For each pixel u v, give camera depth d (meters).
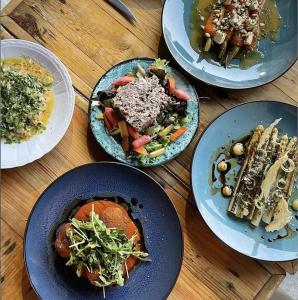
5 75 0.54
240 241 0.55
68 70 0.56
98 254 0.50
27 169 0.54
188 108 0.56
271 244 0.55
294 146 0.57
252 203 0.55
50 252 0.52
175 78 0.56
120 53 0.57
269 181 0.55
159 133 0.55
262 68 0.58
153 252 0.53
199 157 0.55
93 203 0.52
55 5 0.57
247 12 0.57
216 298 0.54
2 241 0.52
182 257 0.52
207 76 0.57
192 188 0.54
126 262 0.52
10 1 0.56
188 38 0.58
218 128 0.56
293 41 0.59
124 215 0.52
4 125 0.53
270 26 0.59
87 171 0.53
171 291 0.52
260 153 0.56
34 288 0.50
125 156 0.54
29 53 0.54
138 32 0.58
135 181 0.54
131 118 0.53
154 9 0.59
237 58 0.58
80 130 0.56
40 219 0.52
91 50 0.57
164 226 0.53
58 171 0.55
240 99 0.58
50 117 0.54
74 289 0.52
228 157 0.57
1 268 0.52
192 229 0.55
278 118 0.57
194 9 0.58
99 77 0.57
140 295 0.53
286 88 0.59
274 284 0.55
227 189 0.56
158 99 0.54
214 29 0.57
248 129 0.57
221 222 0.55
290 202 0.57
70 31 0.57
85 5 0.57
